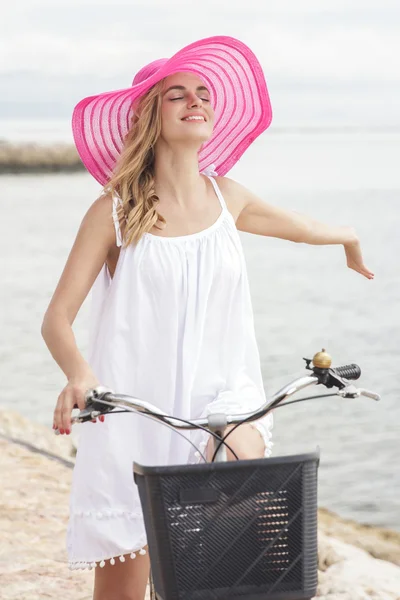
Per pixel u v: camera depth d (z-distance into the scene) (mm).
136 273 3955
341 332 20703
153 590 3615
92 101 4348
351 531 9414
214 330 4059
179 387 3951
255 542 2967
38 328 20953
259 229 4566
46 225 36688
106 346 3963
